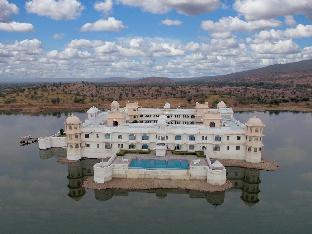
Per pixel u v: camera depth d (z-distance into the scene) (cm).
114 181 9394
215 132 11150
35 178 10256
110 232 6888
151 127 11712
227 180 9581
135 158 10375
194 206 8200
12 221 7456
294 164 11288
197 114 15212
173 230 6962
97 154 11619
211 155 11281
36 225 7262
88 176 10388
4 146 14325
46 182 9912
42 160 12125
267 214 7750
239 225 7188
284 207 8131
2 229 7081
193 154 10781
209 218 7538
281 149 13188
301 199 8588
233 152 11244
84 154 11719
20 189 9388
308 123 19625
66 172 10775
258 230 6956
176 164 9869
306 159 11838
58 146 13688
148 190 9075
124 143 11444
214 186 9069
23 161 12012
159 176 9519
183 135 11250
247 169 10812
